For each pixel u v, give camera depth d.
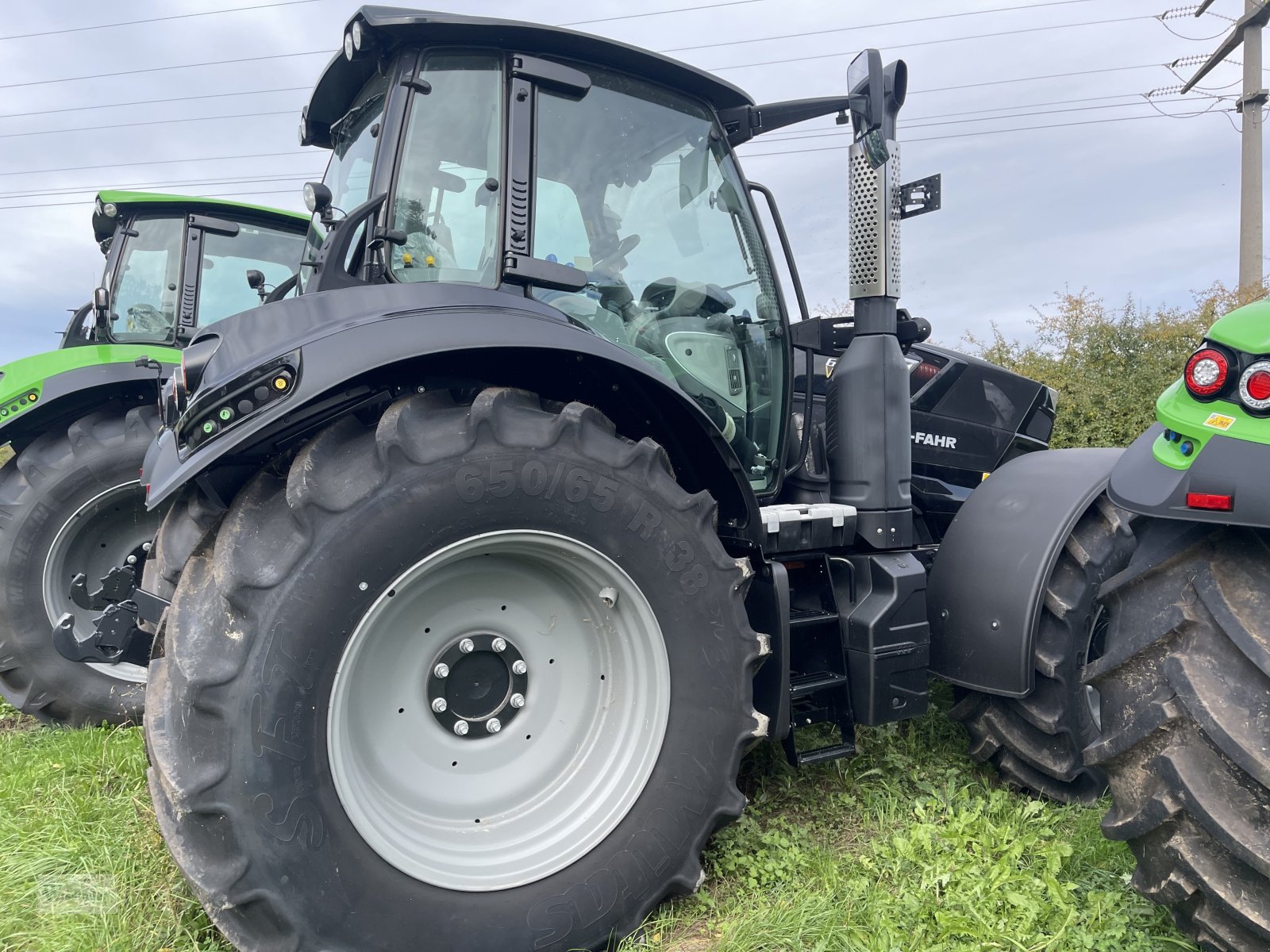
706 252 2.57
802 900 1.97
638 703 2.03
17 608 3.48
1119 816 1.66
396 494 1.75
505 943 1.79
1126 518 2.49
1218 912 1.53
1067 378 8.21
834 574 2.56
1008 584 2.46
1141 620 1.63
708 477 2.30
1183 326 8.52
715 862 2.20
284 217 5.04
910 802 2.49
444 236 2.14
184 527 2.42
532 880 1.86
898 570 2.46
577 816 1.97
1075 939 1.84
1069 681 2.40
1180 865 1.53
